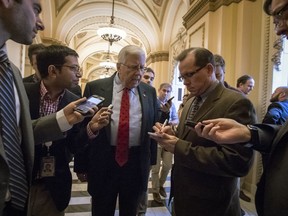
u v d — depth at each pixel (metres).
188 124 0.94
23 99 0.88
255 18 3.90
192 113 1.39
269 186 0.75
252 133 0.84
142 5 8.20
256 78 3.80
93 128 1.38
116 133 1.64
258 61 3.80
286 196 0.69
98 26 10.77
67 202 1.40
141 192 1.70
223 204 1.20
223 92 1.28
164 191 3.34
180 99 7.56
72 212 2.79
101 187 1.61
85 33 13.42
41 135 1.04
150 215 2.79
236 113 1.15
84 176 1.85
